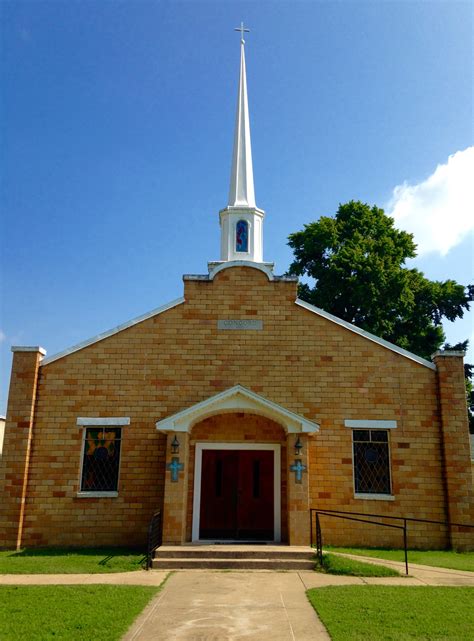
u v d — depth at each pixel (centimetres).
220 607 1001
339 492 1683
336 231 3391
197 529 1652
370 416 1741
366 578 1245
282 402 1753
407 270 3256
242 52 2539
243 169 2288
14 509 1658
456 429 1711
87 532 1662
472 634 837
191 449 1720
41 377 1775
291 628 881
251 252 2134
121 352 1792
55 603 995
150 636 844
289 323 1814
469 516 1647
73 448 1723
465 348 3438
